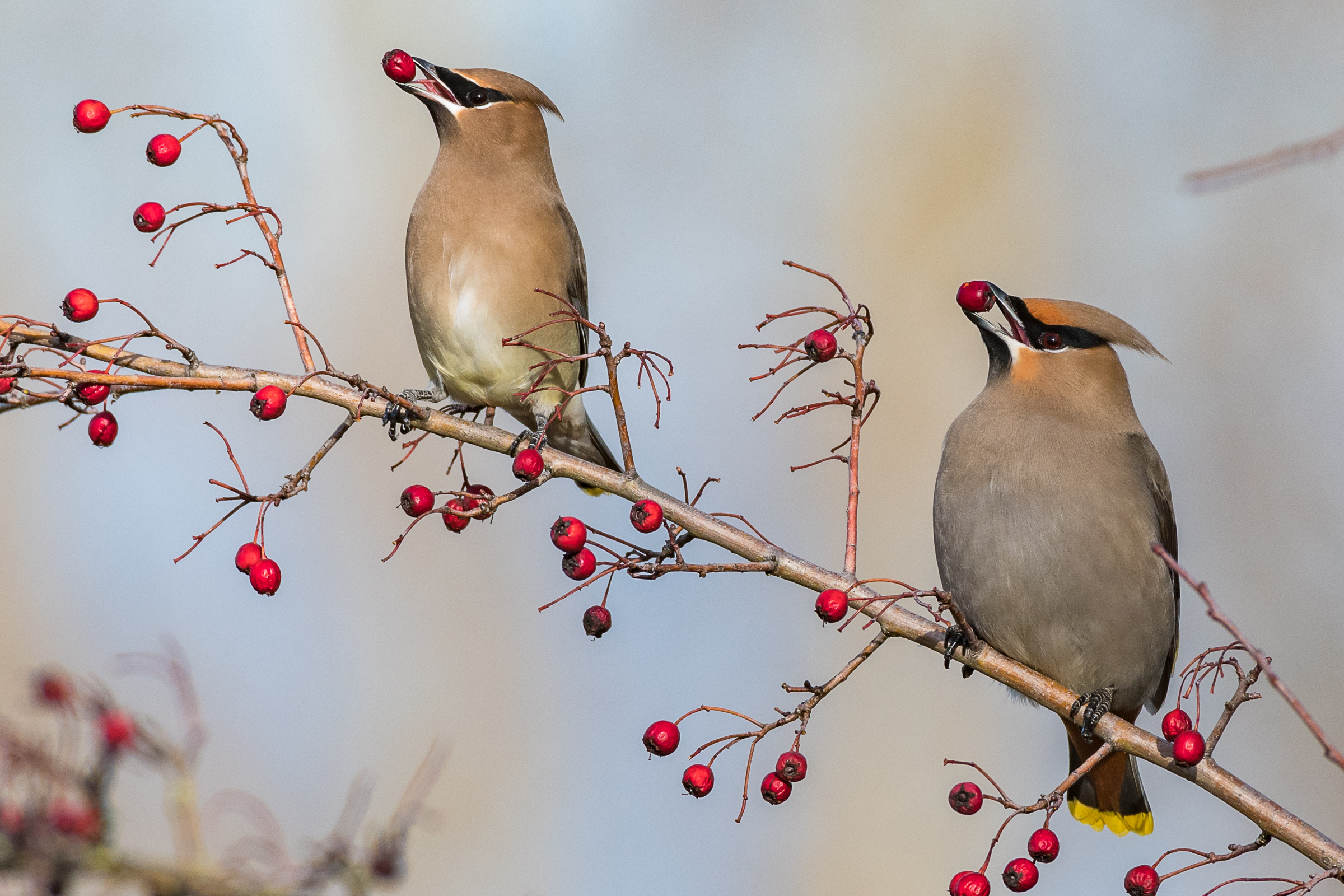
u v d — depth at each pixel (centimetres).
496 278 1273
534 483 939
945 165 2230
